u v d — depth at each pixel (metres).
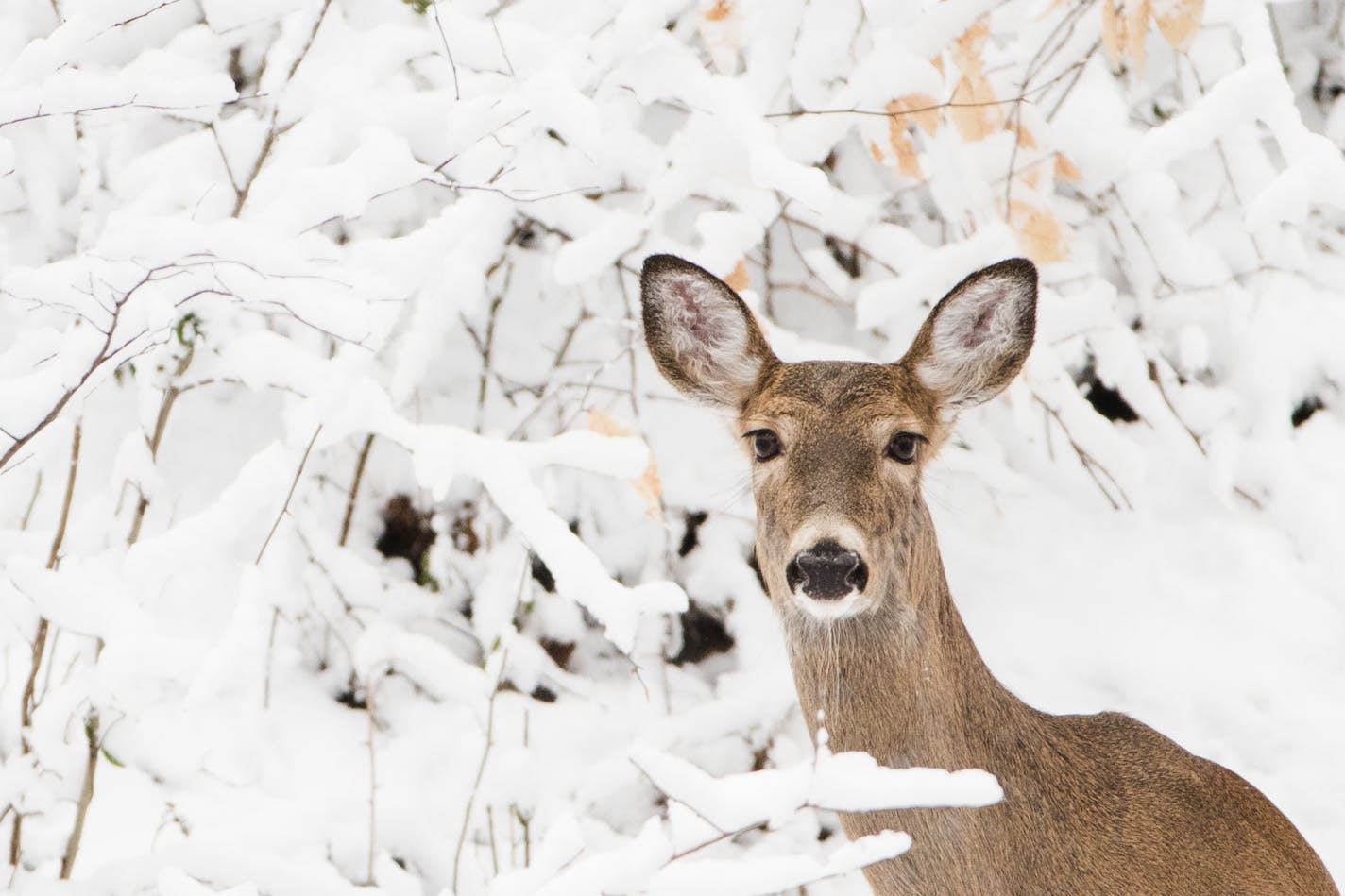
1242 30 9.34
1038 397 10.76
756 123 8.50
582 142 8.31
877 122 9.59
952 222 10.52
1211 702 9.91
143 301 7.34
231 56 11.02
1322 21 12.87
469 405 10.93
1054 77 10.77
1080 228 11.51
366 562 10.16
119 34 10.33
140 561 7.53
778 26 9.88
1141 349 11.23
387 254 8.50
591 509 10.62
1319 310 11.53
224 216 9.52
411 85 10.38
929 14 9.34
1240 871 7.25
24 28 10.07
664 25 8.78
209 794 8.80
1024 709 7.38
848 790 5.54
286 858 7.82
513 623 10.08
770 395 7.27
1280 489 10.89
